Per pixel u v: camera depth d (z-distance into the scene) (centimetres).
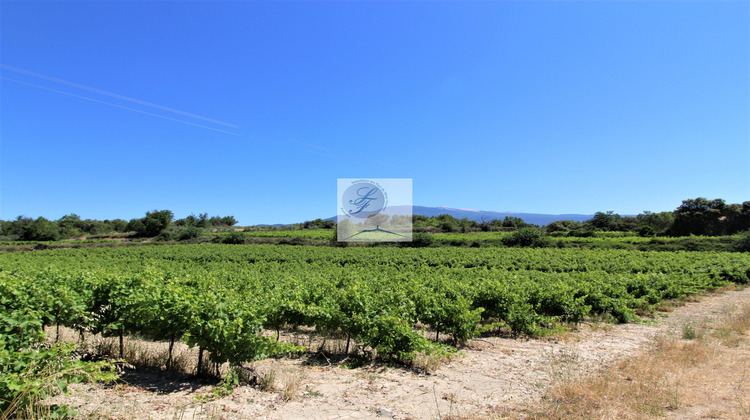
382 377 658
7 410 396
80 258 2959
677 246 3959
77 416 452
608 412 465
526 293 1098
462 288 1114
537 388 586
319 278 1335
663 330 1031
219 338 586
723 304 1488
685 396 514
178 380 621
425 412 495
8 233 6456
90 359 692
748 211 5612
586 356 779
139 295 684
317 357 796
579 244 4297
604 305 1193
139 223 6519
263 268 2222
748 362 666
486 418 466
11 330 535
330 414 489
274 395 560
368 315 782
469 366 727
